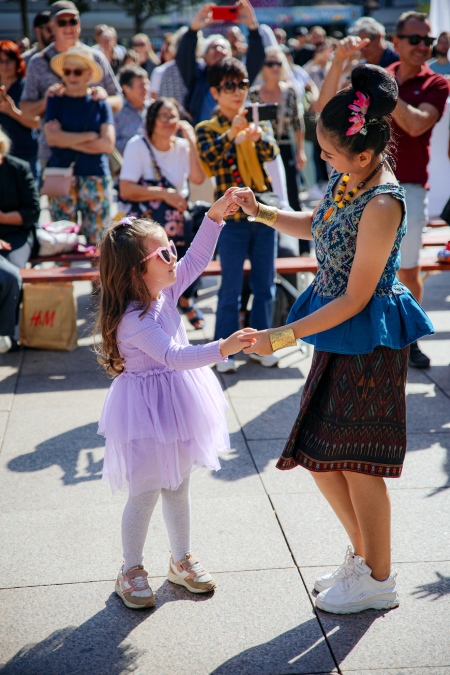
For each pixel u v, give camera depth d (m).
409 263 4.68
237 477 3.52
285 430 3.99
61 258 5.52
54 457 3.73
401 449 2.45
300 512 3.21
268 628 2.53
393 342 2.35
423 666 2.33
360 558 2.61
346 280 2.39
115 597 2.70
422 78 4.57
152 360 2.56
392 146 2.40
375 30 5.35
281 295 5.36
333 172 2.48
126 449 2.53
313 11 19.44
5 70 6.91
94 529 3.11
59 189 5.86
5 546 3.00
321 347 2.40
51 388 4.59
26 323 5.20
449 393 4.40
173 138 5.36
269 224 2.77
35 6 18.02
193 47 6.89
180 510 2.71
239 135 4.45
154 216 5.27
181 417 2.53
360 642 2.45
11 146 6.80
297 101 6.99
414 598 2.65
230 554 2.93
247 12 6.99
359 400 2.39
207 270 5.09
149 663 2.37
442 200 7.23
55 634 2.51
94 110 5.94
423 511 3.20
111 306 2.48
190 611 2.62
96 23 19.88
